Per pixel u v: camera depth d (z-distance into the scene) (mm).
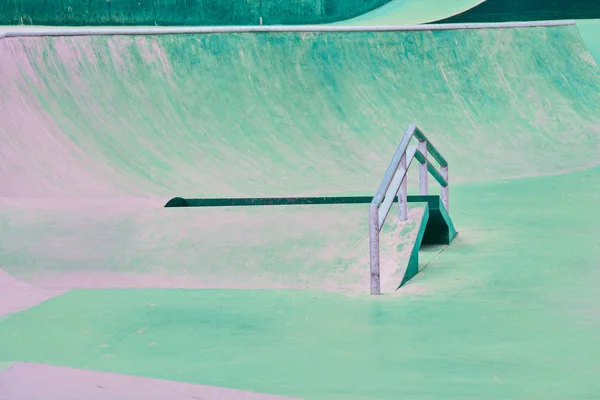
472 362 7668
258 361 7793
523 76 29641
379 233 11594
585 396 6715
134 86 23594
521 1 37875
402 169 11406
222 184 20750
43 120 20766
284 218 11867
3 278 11055
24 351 8180
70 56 23094
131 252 11500
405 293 10516
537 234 14734
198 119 23719
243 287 10852
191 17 37438
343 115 25672
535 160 25125
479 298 10242
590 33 33156
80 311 9695
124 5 35750
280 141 23844
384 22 39438
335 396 6789
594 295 10367
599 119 28531
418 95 27484
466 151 25438
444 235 13836
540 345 8188
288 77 26094
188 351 8148
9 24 33656
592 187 20547
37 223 12000
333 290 10672
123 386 6984
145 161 21156
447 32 29578
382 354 7957
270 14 39312
